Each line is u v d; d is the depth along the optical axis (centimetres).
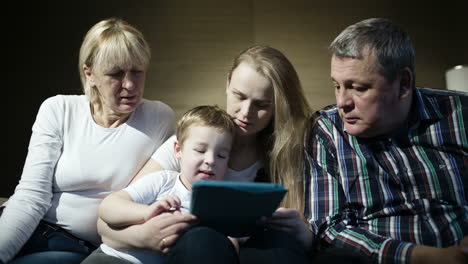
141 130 188
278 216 151
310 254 163
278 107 174
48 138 183
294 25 375
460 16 380
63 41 370
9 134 359
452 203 165
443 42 379
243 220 140
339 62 161
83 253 180
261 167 185
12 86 365
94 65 179
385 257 148
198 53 370
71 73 367
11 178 354
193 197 127
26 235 172
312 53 371
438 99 175
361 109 162
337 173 177
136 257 159
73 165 181
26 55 369
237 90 171
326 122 184
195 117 172
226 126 170
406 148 172
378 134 173
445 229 161
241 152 185
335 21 376
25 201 175
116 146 184
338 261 151
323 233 166
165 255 148
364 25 163
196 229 135
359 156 174
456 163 167
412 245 147
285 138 178
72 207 180
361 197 171
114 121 189
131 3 375
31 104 363
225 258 130
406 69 162
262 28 375
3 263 166
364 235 157
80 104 190
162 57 369
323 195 174
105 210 159
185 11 375
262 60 172
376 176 171
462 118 170
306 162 181
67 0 373
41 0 373
